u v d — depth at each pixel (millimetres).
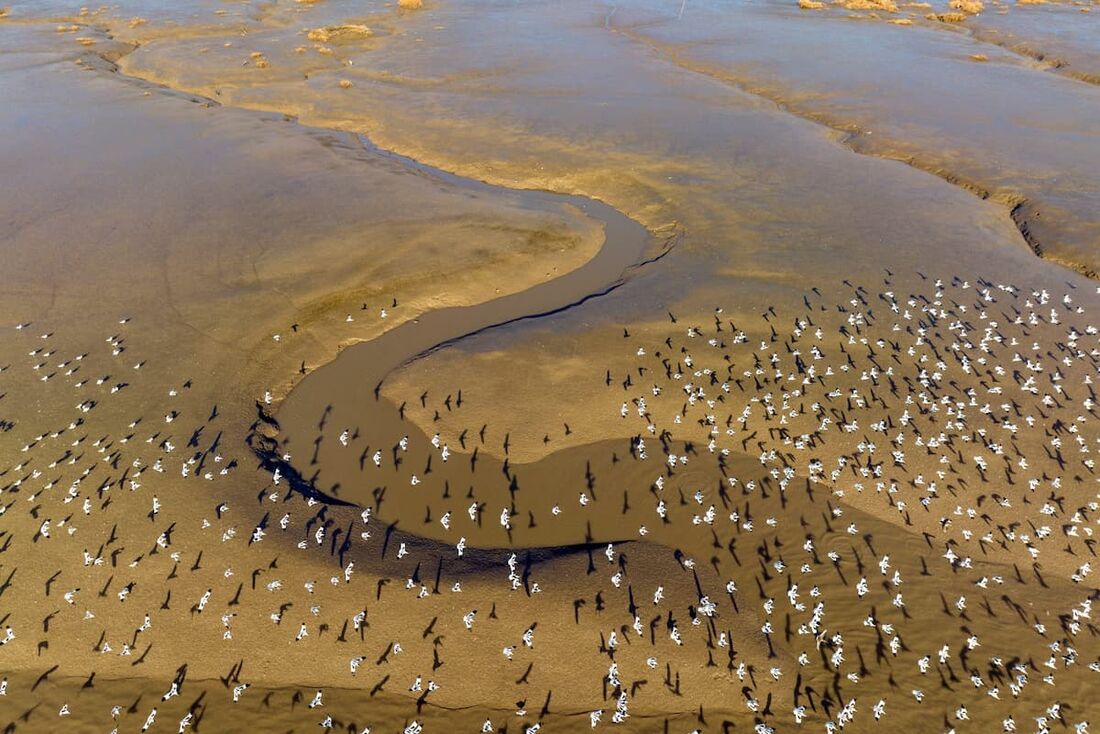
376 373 36469
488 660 23672
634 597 25609
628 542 27875
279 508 28438
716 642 24281
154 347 36531
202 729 21922
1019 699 22625
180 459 30297
